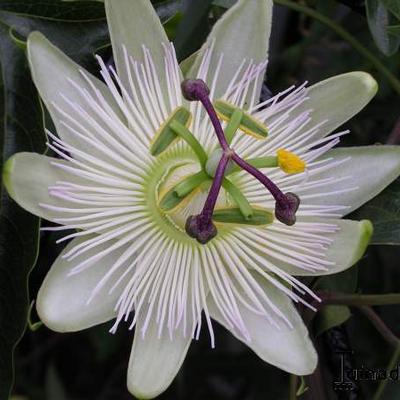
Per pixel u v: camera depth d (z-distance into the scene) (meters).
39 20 0.20
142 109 0.19
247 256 0.20
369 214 0.22
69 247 0.18
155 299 0.19
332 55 0.30
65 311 0.18
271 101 0.21
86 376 0.36
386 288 0.30
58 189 0.18
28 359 0.35
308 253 0.20
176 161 0.20
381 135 0.31
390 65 0.28
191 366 0.33
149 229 0.20
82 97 0.19
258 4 0.20
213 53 0.20
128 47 0.19
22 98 0.20
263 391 0.34
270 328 0.19
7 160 0.18
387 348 0.30
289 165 0.19
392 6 0.22
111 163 0.19
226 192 0.20
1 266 0.19
